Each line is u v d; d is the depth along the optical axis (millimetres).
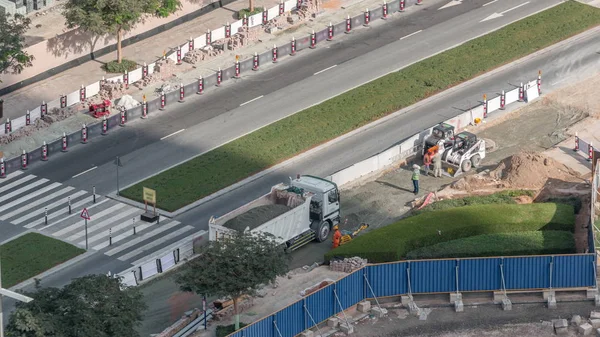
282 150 100688
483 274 82438
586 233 89250
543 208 91125
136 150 100688
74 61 111562
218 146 101250
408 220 89438
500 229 89250
